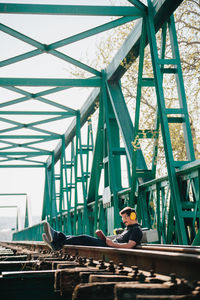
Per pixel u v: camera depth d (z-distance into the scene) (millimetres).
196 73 10688
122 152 13344
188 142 8312
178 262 2586
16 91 14977
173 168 7934
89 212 17719
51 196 25625
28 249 10469
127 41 11344
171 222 8164
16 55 11680
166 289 1918
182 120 8570
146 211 10094
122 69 12375
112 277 2477
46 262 4094
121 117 12641
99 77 13953
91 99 15922
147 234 5539
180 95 8656
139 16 9734
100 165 15250
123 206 12352
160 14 9172
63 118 19203
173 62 8852
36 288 2967
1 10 9305
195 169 6922
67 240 5590
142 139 11164
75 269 2891
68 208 21000
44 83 13570
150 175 10656
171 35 9172
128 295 1770
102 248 3988
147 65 12172
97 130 14367
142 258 3197
